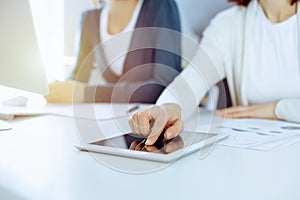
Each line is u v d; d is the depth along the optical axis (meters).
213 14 1.61
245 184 0.37
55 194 0.34
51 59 1.99
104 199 0.32
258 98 1.32
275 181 0.39
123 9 1.83
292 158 0.50
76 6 2.00
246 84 1.33
